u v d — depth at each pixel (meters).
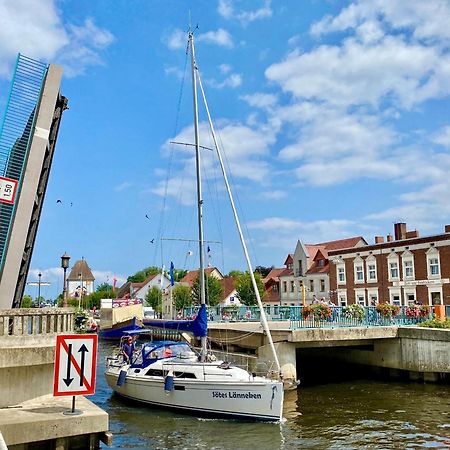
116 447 13.53
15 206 15.58
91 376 9.66
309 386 23.09
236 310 35.25
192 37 22.95
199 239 20.20
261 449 13.31
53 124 17.61
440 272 39.59
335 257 50.25
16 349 10.46
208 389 16.67
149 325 21.67
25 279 18.77
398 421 16.11
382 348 25.27
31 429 9.13
